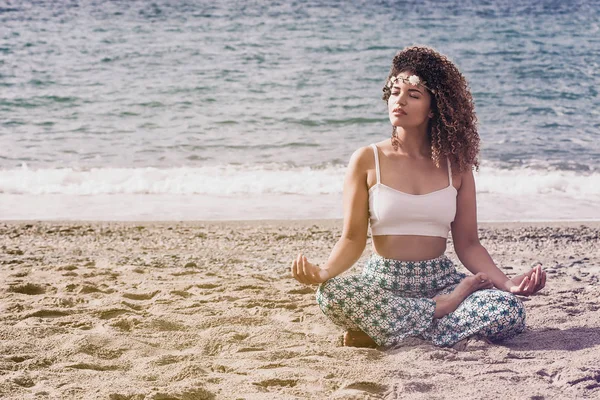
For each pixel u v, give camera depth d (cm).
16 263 637
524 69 2331
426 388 317
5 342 382
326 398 309
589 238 815
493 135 1548
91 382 330
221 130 1614
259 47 2655
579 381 327
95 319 438
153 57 2469
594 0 3834
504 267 655
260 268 640
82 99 1916
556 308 470
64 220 887
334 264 393
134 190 1079
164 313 456
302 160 1333
